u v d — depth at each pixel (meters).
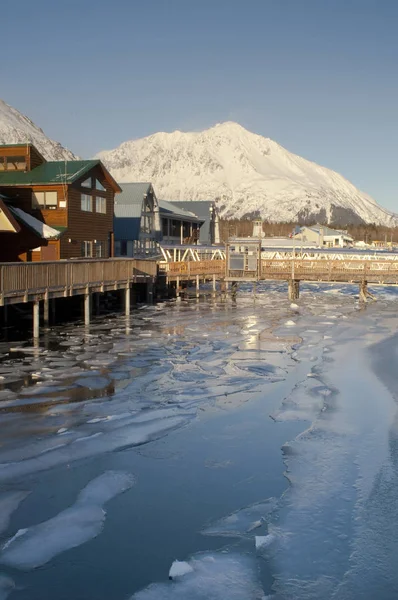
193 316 35.44
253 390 17.17
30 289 24.52
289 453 11.96
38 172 37.78
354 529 8.95
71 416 14.48
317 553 8.33
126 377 18.66
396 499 9.88
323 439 12.67
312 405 15.31
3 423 13.86
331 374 18.52
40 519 9.38
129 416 14.50
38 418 14.28
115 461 11.70
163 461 11.73
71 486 10.55
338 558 8.20
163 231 70.62
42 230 34.72
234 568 8.02
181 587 7.61
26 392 16.67
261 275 47.12
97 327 30.02
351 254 60.78
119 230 57.94
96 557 8.33
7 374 18.86
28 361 20.97
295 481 10.66
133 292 42.97
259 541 8.62
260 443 12.73
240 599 7.37
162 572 7.98
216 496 10.21
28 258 35.59
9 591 7.59
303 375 19.03
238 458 11.90
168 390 17.09
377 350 22.64
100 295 38.94
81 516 9.45
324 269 46.69
